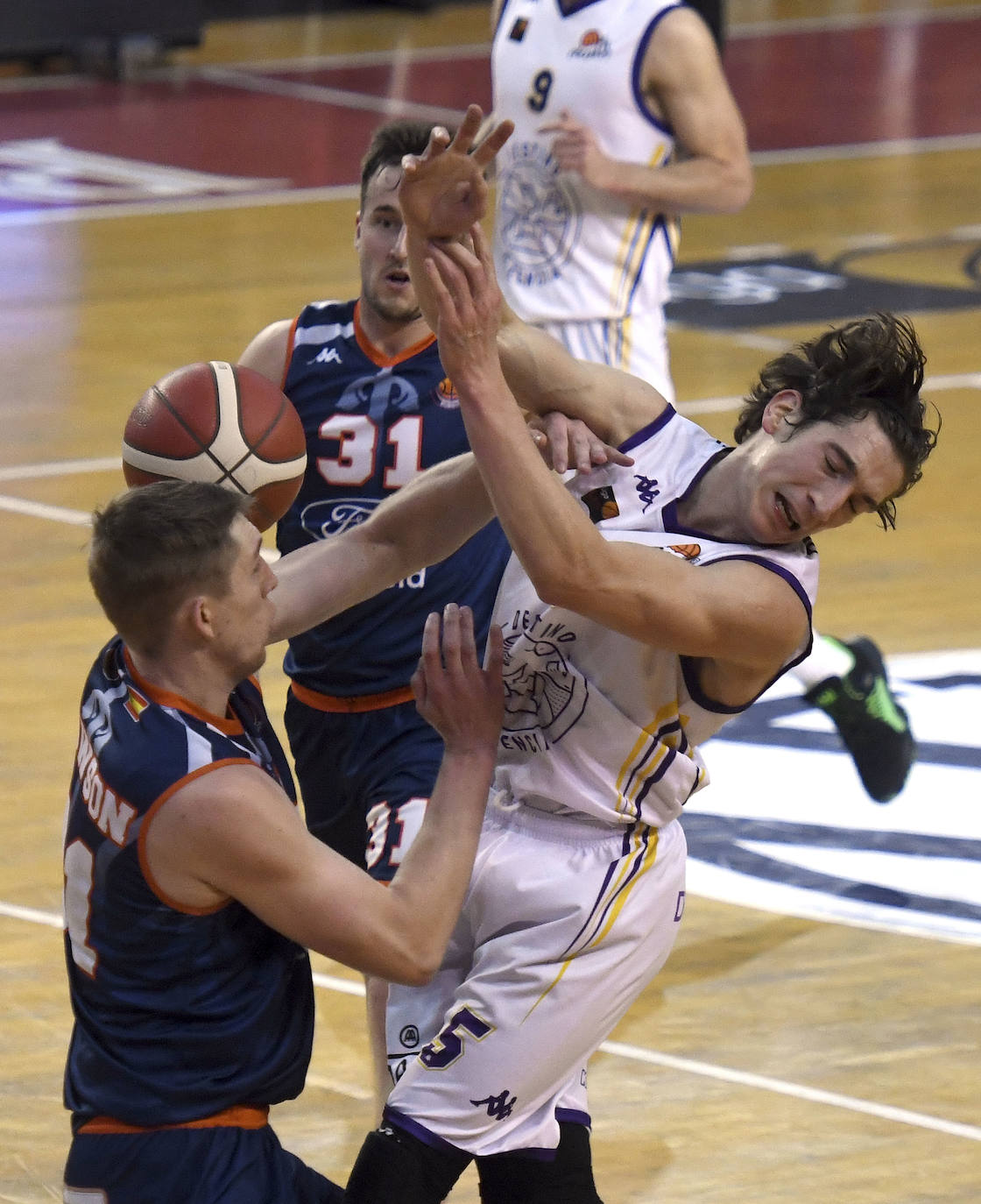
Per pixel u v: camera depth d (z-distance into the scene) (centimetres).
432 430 1120
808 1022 1209
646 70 1666
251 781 714
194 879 715
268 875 711
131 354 2884
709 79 1669
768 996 1239
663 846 865
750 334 3011
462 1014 833
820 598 1953
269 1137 763
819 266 3497
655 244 1689
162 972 728
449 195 726
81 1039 756
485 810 880
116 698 739
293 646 1106
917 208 4006
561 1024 831
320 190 4131
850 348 795
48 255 3531
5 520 2181
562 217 1672
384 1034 983
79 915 741
